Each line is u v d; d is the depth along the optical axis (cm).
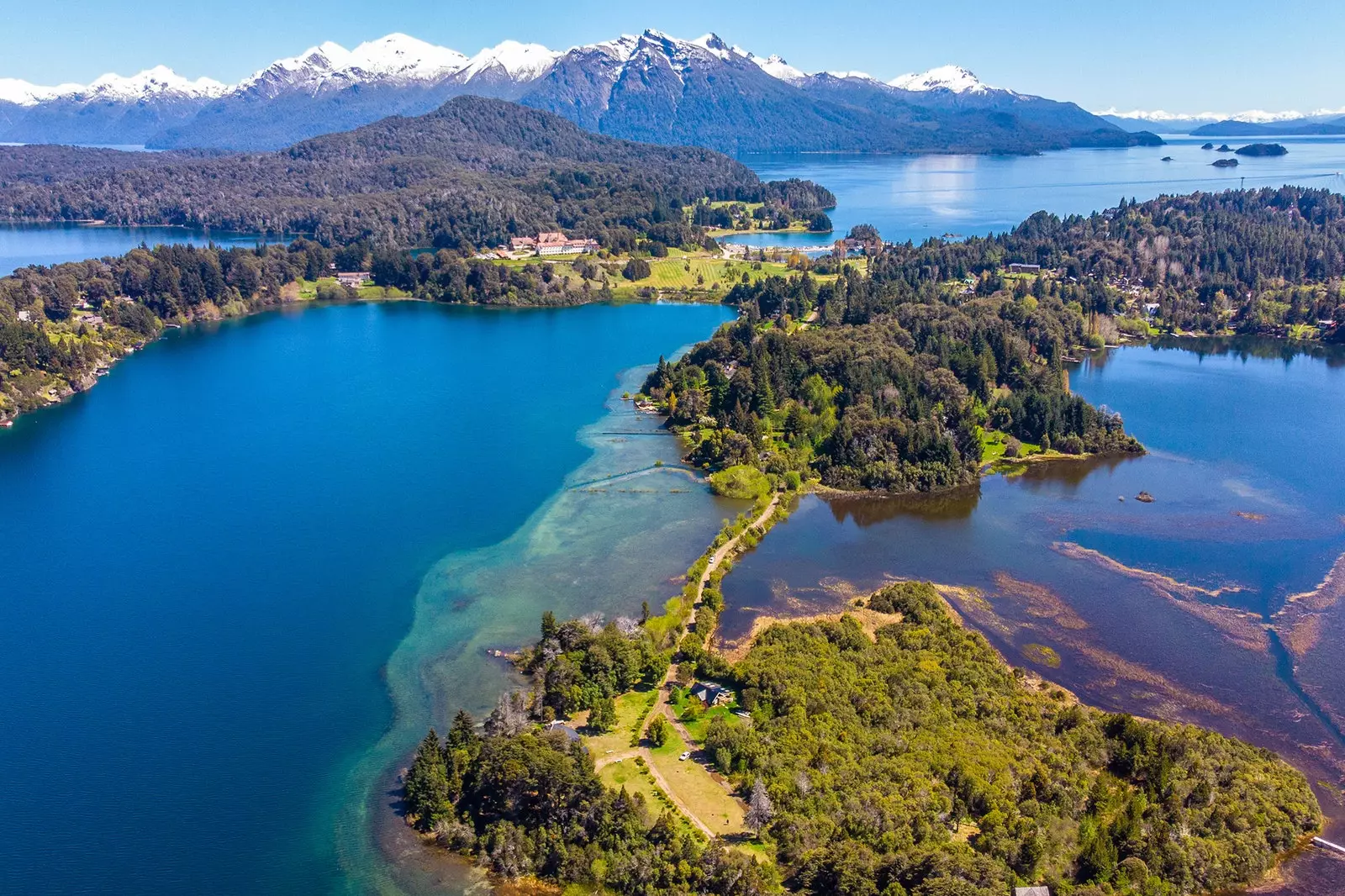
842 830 9194
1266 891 9069
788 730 10731
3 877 9488
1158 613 14600
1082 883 8750
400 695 12462
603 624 13812
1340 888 9094
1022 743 10912
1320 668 13012
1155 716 11994
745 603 14975
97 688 12712
